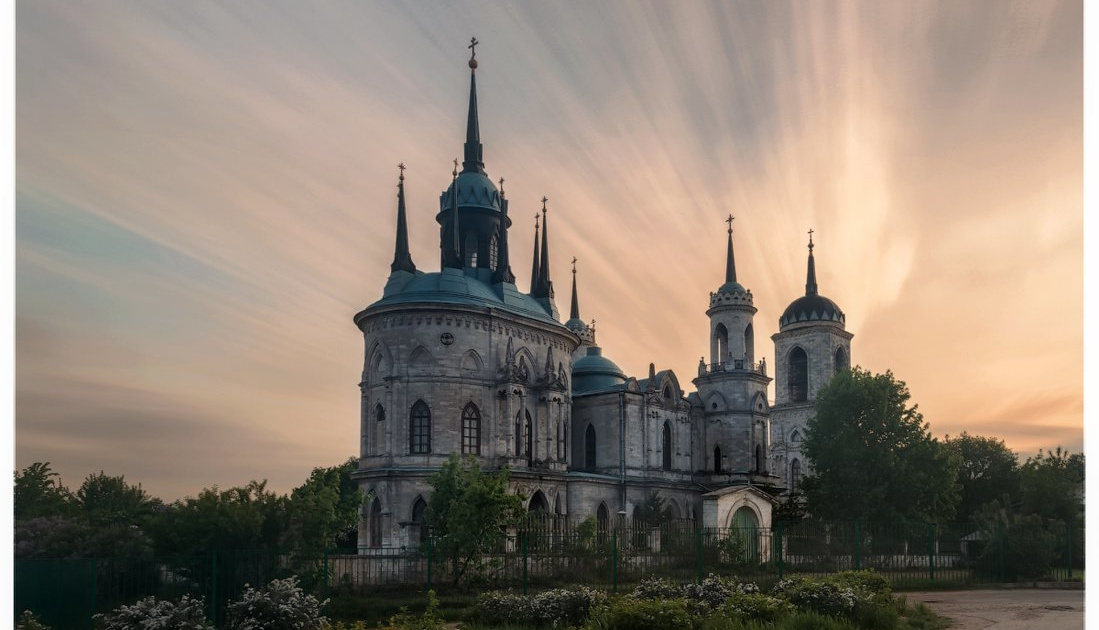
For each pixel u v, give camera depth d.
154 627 33.41
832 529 67.00
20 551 43.88
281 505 47.53
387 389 87.44
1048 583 59.22
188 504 46.34
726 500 76.94
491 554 57.69
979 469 133.25
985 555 62.25
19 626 35.62
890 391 93.31
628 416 108.19
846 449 90.44
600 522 99.69
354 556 52.47
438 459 85.69
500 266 103.12
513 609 39.00
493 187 108.56
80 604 37.69
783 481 148.38
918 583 58.97
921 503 91.38
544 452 95.44
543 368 98.19
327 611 44.59
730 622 33.31
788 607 36.03
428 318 88.31
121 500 75.81
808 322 148.88
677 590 40.88
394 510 84.25
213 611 39.94
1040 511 76.94
